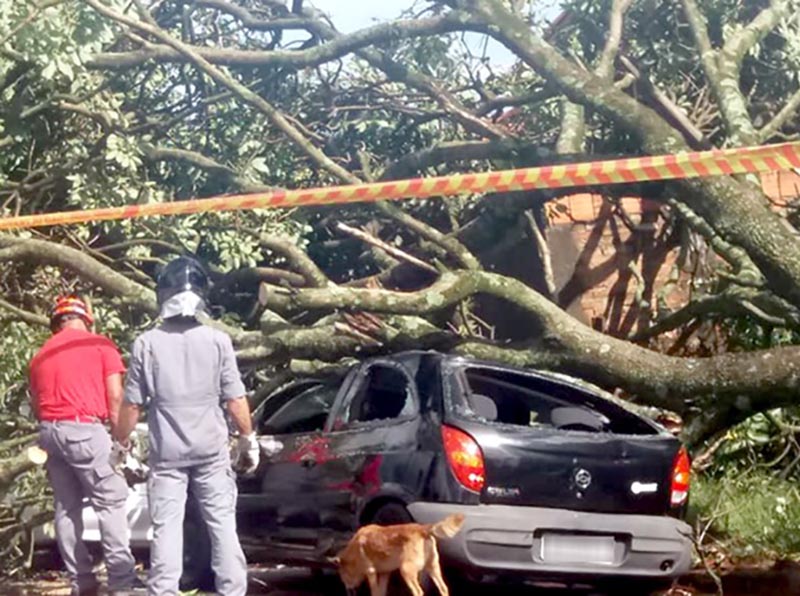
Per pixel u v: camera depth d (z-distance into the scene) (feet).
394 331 31.17
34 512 32.76
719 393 28.50
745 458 35.24
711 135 40.93
